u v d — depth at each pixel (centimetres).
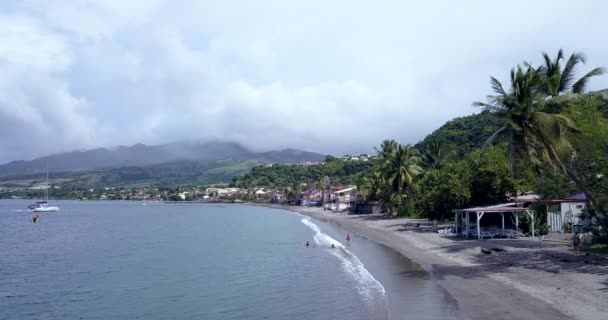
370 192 10431
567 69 3375
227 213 15125
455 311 1948
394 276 2898
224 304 2547
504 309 1908
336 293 2598
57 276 3575
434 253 3712
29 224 10112
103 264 4159
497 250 3412
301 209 16625
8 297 2869
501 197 4956
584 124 3131
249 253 4766
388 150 8894
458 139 12262
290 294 2691
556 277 2391
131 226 9269
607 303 1884
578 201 4325
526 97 3089
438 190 5244
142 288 3055
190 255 4694
